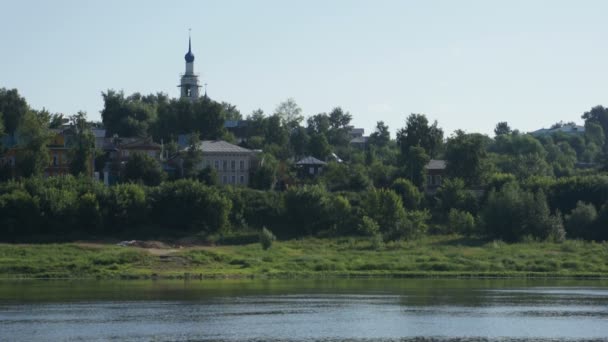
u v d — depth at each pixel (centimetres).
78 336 12838
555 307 15938
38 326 13600
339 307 15775
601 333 13388
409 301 16675
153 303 16150
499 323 14188
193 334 13050
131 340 12594
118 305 15838
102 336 12850
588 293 18175
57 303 16062
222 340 12644
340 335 13075
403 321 14325
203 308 15550
